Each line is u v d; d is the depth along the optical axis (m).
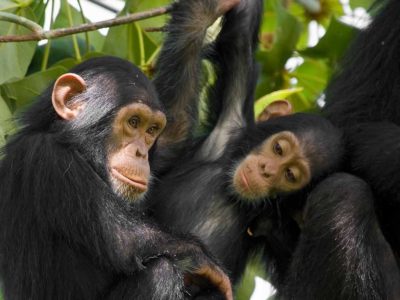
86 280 14.80
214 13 16.83
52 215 14.74
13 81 16.31
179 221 16.50
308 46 19.05
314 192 15.72
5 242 14.89
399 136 16.00
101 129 15.24
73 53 17.41
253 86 17.25
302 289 15.48
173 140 16.88
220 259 16.52
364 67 16.75
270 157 16.34
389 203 15.99
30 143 15.05
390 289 15.47
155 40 17.53
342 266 15.31
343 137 16.52
